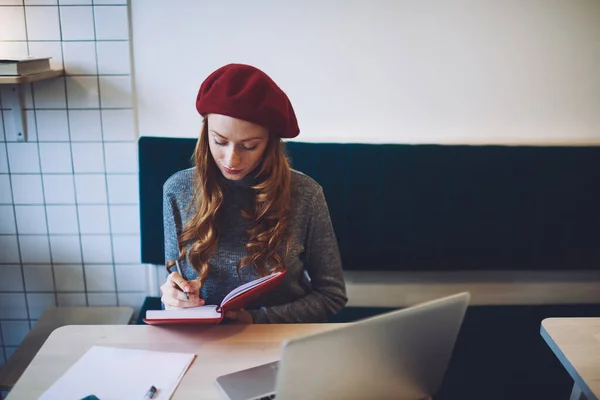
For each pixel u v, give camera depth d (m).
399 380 0.92
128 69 2.00
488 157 2.04
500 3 1.98
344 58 2.03
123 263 2.23
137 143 2.07
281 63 2.03
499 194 2.06
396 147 2.03
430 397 1.00
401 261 2.12
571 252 2.12
